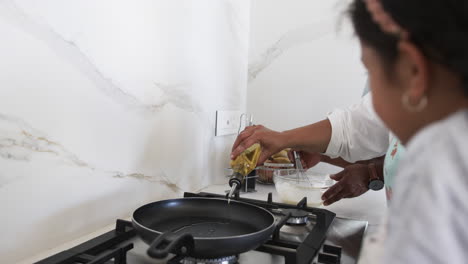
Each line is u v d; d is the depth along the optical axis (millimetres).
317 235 966
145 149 1137
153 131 1164
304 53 1738
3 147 753
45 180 843
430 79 384
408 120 420
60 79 848
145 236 768
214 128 1518
